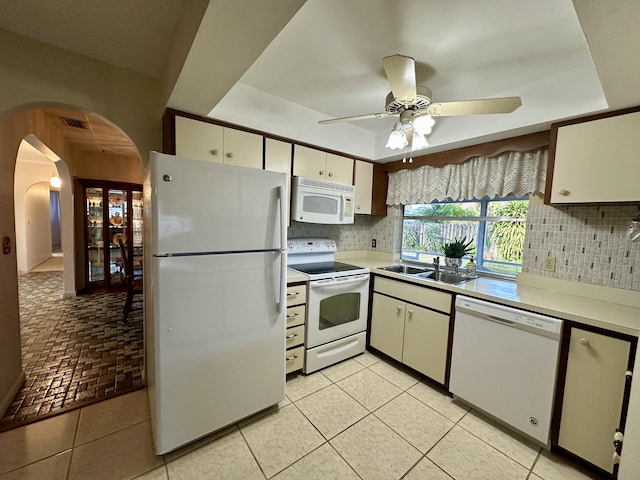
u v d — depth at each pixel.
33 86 1.61
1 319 1.77
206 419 1.58
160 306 1.40
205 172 1.48
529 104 1.91
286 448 1.60
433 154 2.74
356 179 2.97
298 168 2.48
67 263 4.25
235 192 1.58
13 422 1.71
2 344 1.78
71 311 3.68
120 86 1.88
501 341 1.76
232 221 1.58
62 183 4.09
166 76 1.77
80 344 2.78
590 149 1.69
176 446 1.50
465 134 2.28
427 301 2.22
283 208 1.77
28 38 1.58
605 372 1.41
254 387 1.75
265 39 1.16
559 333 1.53
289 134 2.39
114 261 4.70
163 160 1.36
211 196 1.51
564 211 2.02
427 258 3.11
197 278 1.49
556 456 1.59
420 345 2.28
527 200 2.33
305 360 2.32
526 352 1.66
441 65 1.72
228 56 1.28
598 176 1.66
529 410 1.65
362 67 1.81
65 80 1.70
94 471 1.42
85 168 4.41
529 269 2.19
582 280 1.94
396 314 2.47
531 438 1.68
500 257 2.52
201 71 1.40
